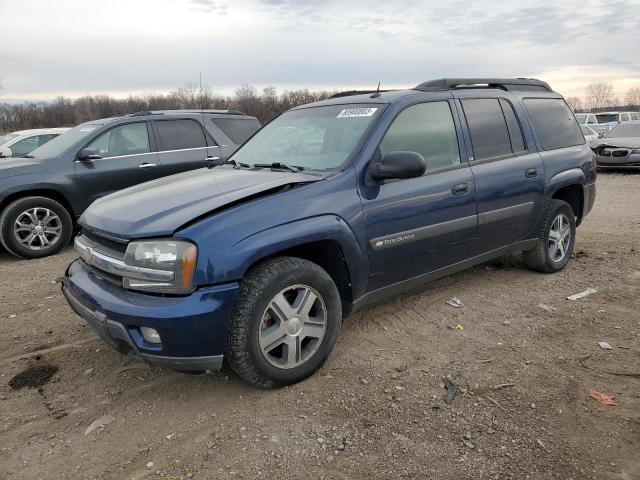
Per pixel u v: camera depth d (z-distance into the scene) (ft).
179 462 8.74
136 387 11.12
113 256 10.24
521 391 10.54
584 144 18.90
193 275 9.39
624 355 11.96
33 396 10.93
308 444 9.08
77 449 9.16
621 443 8.91
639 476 8.14
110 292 10.03
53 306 16.07
